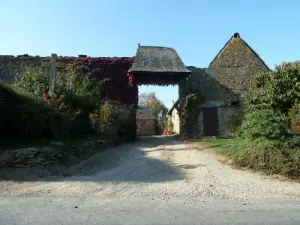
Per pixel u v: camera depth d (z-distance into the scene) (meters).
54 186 7.80
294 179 9.07
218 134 21.22
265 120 10.59
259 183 8.51
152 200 6.65
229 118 21.34
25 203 6.27
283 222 5.19
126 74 23.22
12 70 22.55
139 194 7.17
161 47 24.03
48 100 12.05
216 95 21.62
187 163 11.53
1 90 11.47
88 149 12.75
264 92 14.05
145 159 12.45
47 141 11.48
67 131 12.89
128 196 6.99
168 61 22.59
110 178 8.90
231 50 22.30
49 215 5.48
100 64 23.22
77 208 5.95
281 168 9.44
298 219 5.35
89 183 8.19
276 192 7.54
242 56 22.22
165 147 16.73
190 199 6.79
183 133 21.48
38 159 9.49
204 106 21.52
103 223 5.09
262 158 9.89
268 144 10.06
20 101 11.66
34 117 11.34
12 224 5.00
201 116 21.44
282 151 9.86
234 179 8.96
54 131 11.70
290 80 13.73
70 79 15.29
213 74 21.88
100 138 15.66
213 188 7.85
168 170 10.23
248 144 10.85
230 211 5.85
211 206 6.21
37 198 6.69
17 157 9.23
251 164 10.20
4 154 9.16
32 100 11.53
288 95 13.45
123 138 20.31
